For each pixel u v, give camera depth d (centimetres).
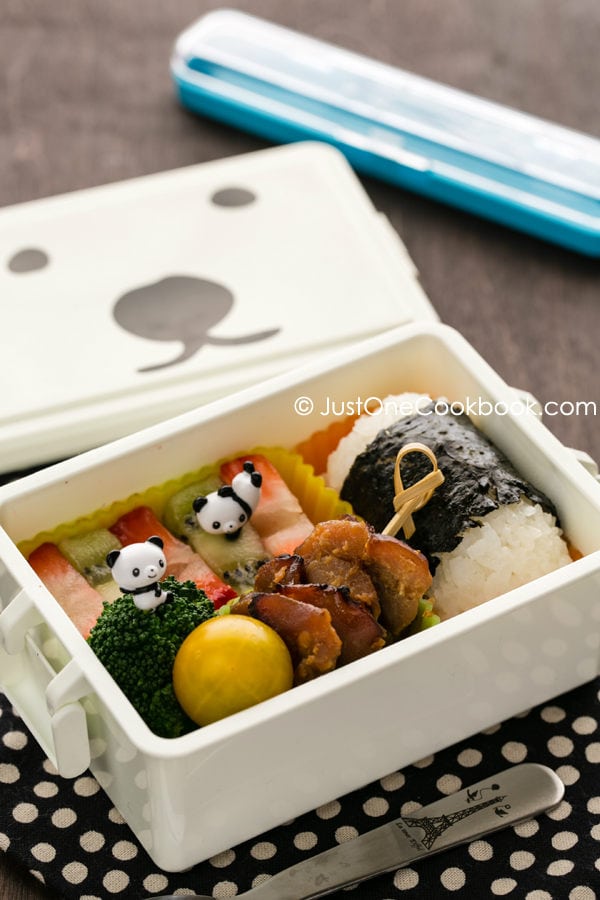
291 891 60
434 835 62
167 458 66
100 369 73
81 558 65
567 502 66
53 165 84
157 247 77
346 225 78
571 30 90
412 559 63
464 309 79
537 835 62
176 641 61
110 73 88
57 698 59
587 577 62
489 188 81
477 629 61
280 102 85
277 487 67
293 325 74
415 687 61
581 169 82
